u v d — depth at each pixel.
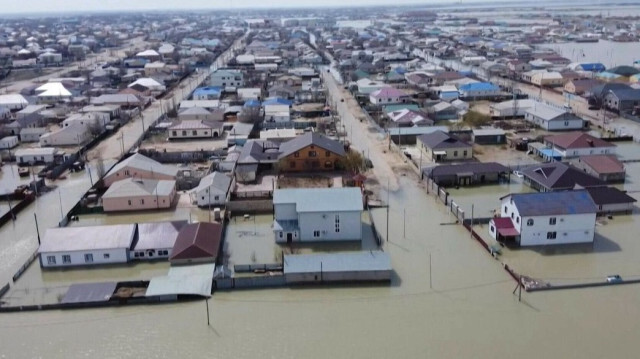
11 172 77.62
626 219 57.47
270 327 40.50
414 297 43.84
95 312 42.88
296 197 54.44
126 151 86.38
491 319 40.75
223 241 54.34
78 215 61.69
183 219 59.47
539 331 39.22
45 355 38.09
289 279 45.62
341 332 39.69
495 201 63.16
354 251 51.72
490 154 81.19
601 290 44.25
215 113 103.62
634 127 95.50
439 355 36.97
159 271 48.94
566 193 52.94
